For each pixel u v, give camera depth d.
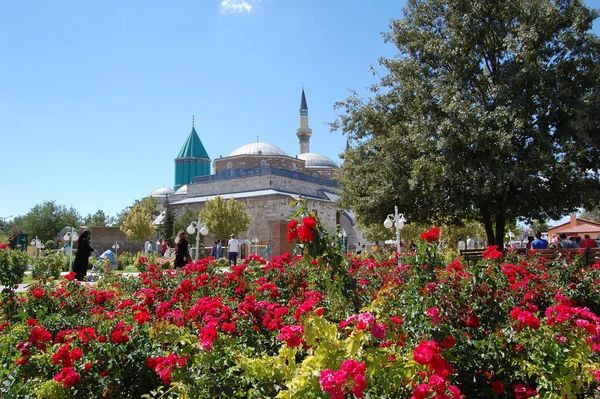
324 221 56.88
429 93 19.27
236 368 3.82
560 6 18.25
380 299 4.10
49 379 4.46
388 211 22.19
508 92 17.25
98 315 5.81
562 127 17.45
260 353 4.72
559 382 3.60
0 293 7.75
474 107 17.81
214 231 46.28
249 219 48.91
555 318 3.98
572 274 8.45
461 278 5.45
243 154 65.69
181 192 79.38
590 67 17.61
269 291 7.31
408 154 20.89
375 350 3.29
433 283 5.06
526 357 4.03
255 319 5.31
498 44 19.09
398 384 3.16
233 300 7.27
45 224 68.69
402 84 21.08
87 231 16.12
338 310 5.10
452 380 3.57
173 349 4.05
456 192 19.06
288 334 3.80
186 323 5.17
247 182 58.44
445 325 4.02
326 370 2.82
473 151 18.06
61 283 8.49
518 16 18.45
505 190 18.27
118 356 4.54
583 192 17.66
